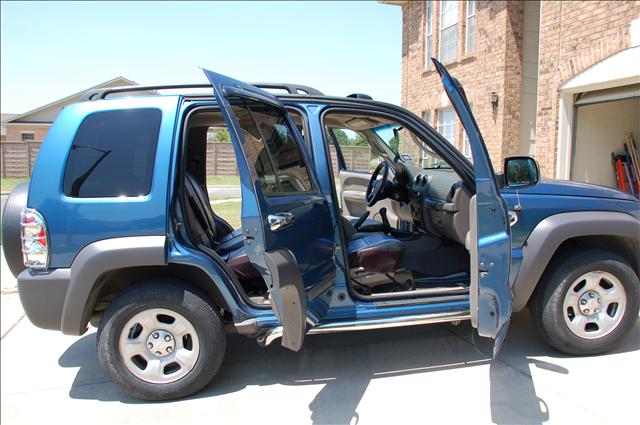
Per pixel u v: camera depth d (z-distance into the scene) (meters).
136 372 2.99
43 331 4.38
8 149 22.52
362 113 3.32
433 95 12.23
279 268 2.50
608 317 3.34
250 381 3.28
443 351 3.60
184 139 3.02
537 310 3.34
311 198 3.04
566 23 7.31
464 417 2.74
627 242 3.40
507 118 9.84
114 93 3.32
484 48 10.35
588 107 7.52
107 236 2.86
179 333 3.00
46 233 2.85
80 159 2.95
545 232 3.18
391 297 3.21
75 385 3.34
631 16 6.25
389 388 3.10
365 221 4.30
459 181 3.56
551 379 3.11
